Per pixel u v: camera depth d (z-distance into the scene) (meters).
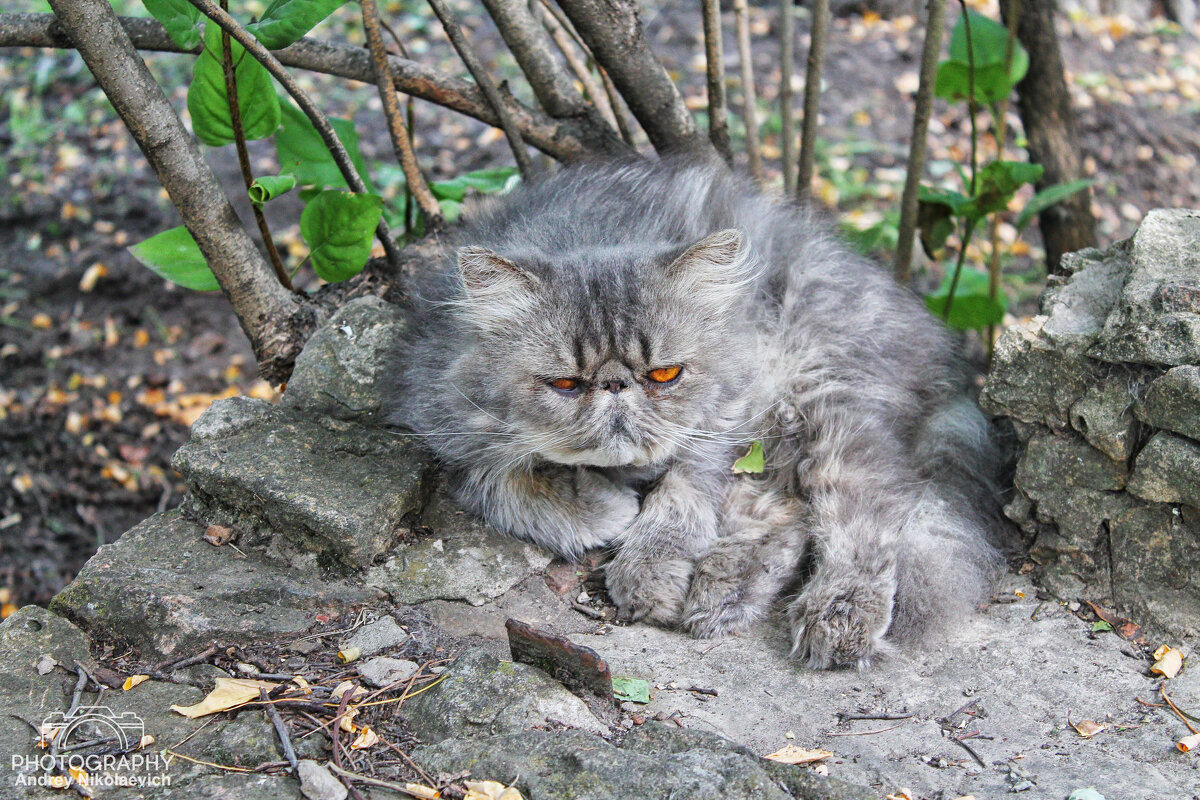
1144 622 0.99
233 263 1.08
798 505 1.05
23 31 1.06
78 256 1.83
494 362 1.01
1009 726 0.93
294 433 1.05
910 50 2.09
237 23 1.01
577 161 1.16
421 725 0.91
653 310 1.00
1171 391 0.96
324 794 0.87
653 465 1.05
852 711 0.94
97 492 1.51
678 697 0.95
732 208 1.10
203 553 1.00
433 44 2.08
